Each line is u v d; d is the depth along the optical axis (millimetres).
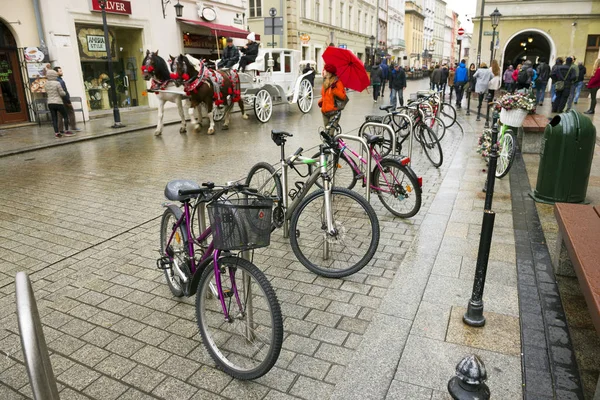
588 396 2434
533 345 2859
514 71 19094
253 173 5395
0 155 9180
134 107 17047
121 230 5164
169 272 3701
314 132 11633
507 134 6555
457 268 3896
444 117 12203
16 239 4930
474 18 28969
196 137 11328
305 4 31297
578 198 5430
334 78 8453
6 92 13250
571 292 3480
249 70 14055
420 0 73312
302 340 3068
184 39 18844
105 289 3840
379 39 48688
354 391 2549
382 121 7543
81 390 2664
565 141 5246
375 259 4258
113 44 16234
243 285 2764
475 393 2031
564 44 27844
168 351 3008
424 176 6965
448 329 3047
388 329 3090
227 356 2879
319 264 4062
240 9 21703
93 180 7324
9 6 12844
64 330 3260
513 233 4605
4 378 2801
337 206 3951
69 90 14023
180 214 3412
